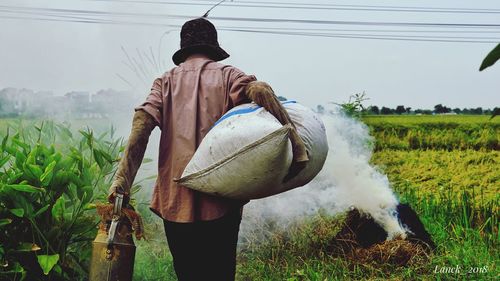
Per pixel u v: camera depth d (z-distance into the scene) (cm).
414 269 457
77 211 371
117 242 292
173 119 310
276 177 284
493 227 585
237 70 316
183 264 314
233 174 284
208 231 305
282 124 299
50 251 366
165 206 306
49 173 357
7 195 352
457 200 682
